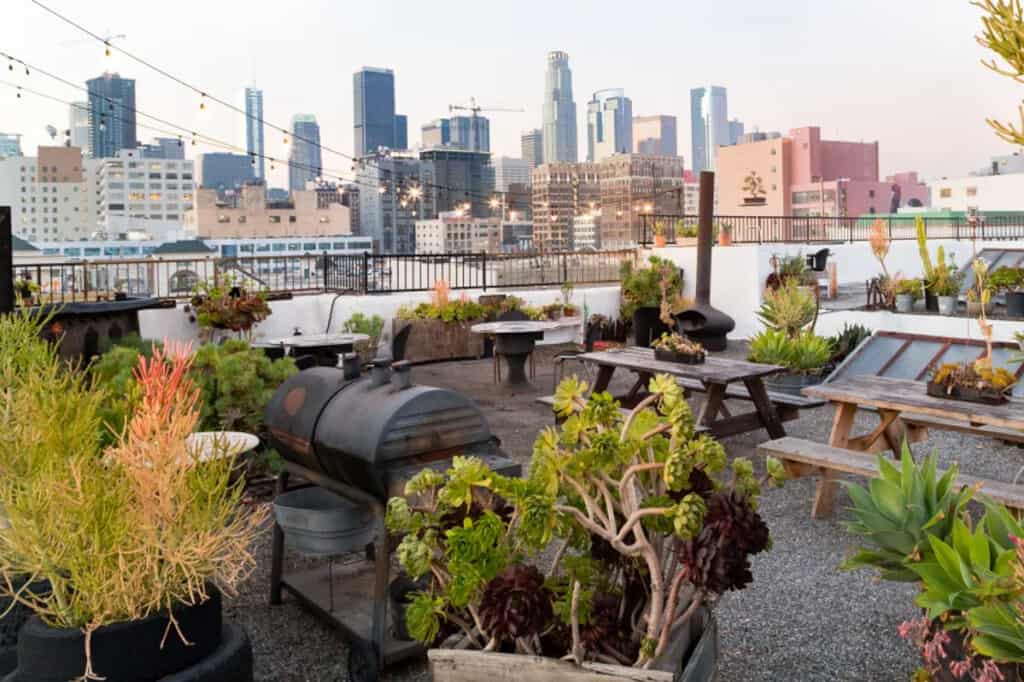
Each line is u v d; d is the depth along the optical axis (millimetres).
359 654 3396
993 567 2748
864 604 4230
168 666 2557
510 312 11719
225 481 2887
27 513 2572
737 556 2162
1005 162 77812
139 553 2568
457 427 3795
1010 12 2473
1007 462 6918
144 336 11555
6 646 2943
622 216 145250
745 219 22422
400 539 3523
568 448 2527
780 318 11539
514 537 2494
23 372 3914
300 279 15281
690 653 2590
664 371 7457
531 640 2439
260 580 4578
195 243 78000
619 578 2689
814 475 6613
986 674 2418
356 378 4176
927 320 12281
